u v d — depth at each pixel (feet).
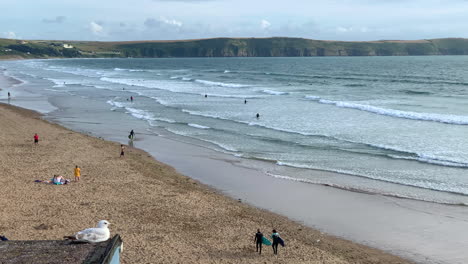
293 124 164.25
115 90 292.81
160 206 79.77
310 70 555.28
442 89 288.92
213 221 74.33
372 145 127.95
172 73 512.63
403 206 82.33
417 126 155.12
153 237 66.08
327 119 173.68
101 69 608.60
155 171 103.91
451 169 104.22
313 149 125.90
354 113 187.11
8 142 126.31
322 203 84.74
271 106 212.64
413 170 104.12
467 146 124.36
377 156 116.98
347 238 69.46
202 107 211.20
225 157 119.24
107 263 35.47
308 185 95.45
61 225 67.97
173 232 68.54
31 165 102.89
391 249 65.46
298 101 230.48
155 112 196.34
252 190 92.43
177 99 242.78
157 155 121.29
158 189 89.71
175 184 94.32
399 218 76.89
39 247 38.83
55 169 100.27
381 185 94.22
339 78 405.80
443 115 171.83
